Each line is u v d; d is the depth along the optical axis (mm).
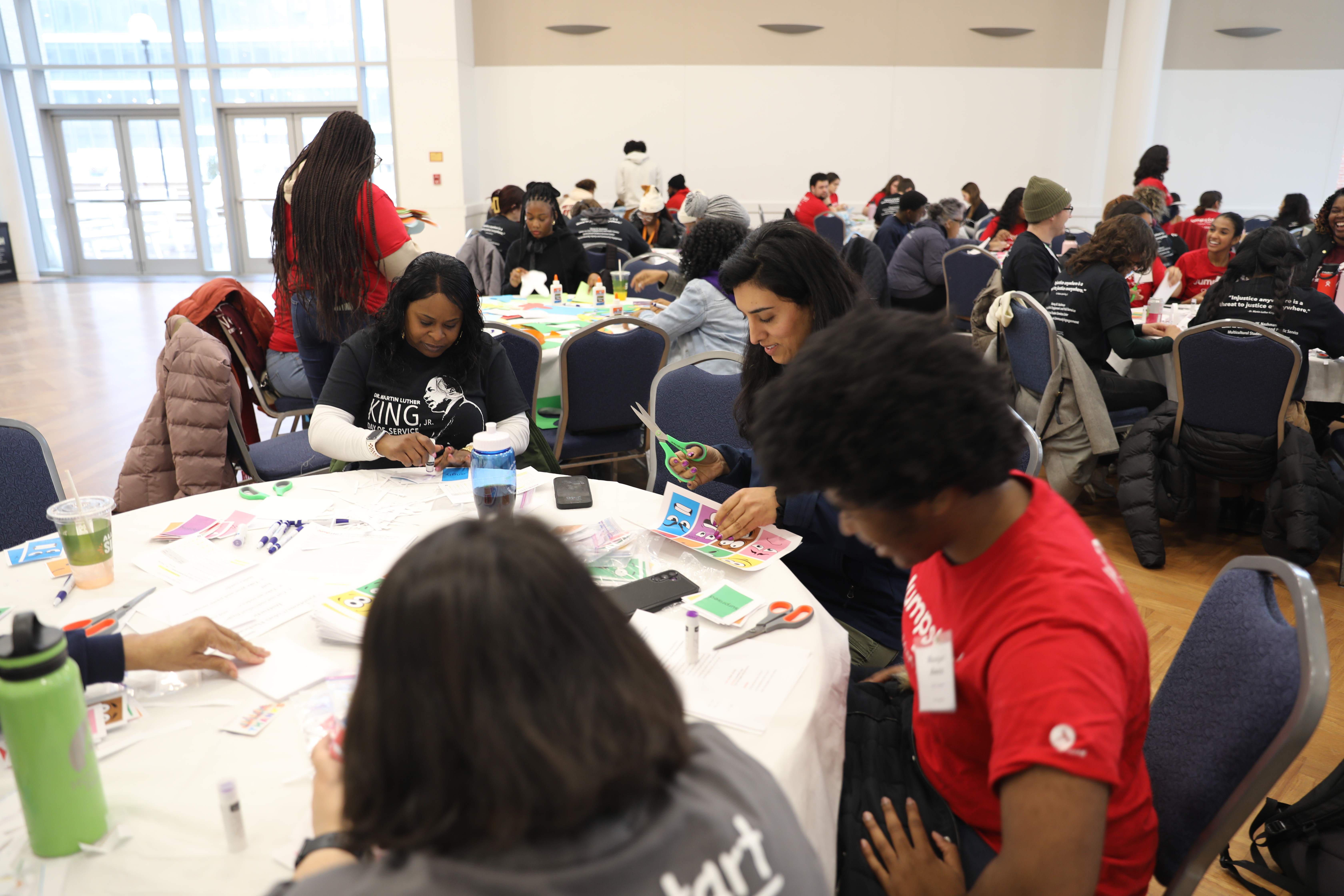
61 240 10430
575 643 495
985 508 830
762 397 799
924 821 1026
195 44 9891
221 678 1067
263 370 3334
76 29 9828
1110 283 3188
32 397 5020
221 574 1352
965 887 953
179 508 1635
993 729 781
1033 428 3117
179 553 1425
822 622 1229
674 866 509
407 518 1596
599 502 1685
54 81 9984
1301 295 3006
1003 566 817
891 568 1561
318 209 2709
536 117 9656
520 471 1855
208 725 978
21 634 751
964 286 5430
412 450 1780
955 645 856
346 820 518
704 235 3172
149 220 10516
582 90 9602
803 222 8664
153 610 1234
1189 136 9703
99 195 10391
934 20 9461
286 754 930
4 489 1779
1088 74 9547
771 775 633
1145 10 8867
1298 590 956
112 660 1003
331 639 1152
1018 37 9477
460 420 1974
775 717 996
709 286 3184
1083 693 721
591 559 1418
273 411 3338
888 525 803
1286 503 2773
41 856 787
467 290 1895
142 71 9977
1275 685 938
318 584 1323
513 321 3689
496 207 5430
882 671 1371
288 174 2816
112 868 777
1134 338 3178
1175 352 2879
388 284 2910
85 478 3793
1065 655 737
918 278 5871
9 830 824
